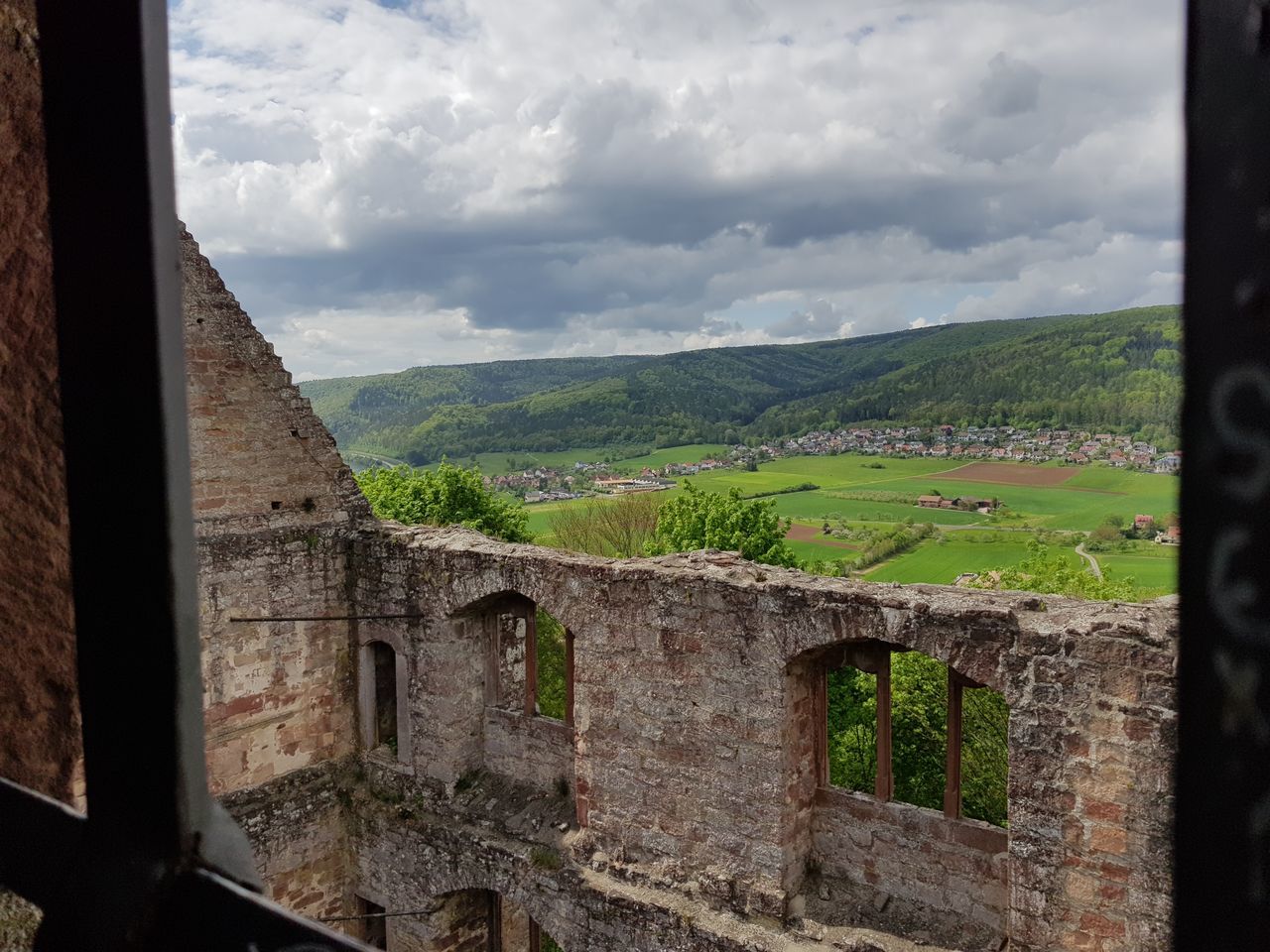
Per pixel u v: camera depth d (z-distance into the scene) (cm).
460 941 1579
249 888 213
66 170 200
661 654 1251
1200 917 121
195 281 1512
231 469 1539
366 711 1677
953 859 1113
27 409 421
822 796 1216
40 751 437
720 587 1188
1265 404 109
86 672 214
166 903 200
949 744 1111
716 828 1223
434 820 1535
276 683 1586
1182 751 122
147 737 204
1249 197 110
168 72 195
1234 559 114
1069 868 973
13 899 414
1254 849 116
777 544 2847
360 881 1647
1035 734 984
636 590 1264
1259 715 114
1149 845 925
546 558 1367
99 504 206
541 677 2930
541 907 1373
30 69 416
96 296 200
